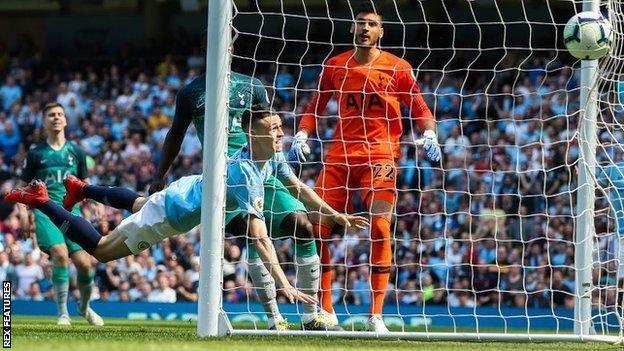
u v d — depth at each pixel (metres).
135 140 32.34
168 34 38.81
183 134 13.77
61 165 17.83
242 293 25.94
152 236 11.88
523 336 11.49
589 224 13.64
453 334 11.45
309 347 9.59
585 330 13.49
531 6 34.16
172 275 26.45
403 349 9.70
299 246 12.64
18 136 34.88
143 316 25.45
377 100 13.20
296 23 36.16
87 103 34.88
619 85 13.79
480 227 26.81
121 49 39.75
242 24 36.06
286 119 33.22
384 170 13.03
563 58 32.72
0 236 27.73
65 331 12.71
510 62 32.91
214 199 11.22
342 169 13.22
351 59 13.43
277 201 12.55
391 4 35.09
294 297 10.98
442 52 33.78
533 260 25.84
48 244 17.64
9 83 36.50
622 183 13.88
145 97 34.19
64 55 39.44
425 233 26.91
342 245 26.45
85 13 40.12
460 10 34.88
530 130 29.30
